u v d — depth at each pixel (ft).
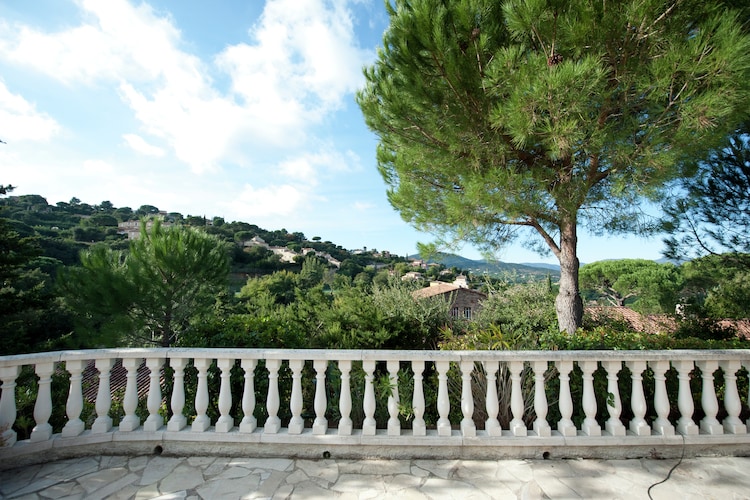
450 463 9.12
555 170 15.58
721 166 18.33
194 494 7.77
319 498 7.64
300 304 27.94
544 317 32.01
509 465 9.00
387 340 25.31
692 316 22.34
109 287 19.76
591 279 66.69
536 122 12.17
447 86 15.05
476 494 7.79
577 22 12.01
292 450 9.53
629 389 11.21
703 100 10.49
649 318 31.60
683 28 12.05
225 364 9.93
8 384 9.14
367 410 9.68
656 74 11.27
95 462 9.18
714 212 19.51
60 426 11.32
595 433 9.43
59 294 20.59
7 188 33.47
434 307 30.83
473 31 13.94
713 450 9.41
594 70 11.10
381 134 19.70
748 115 12.38
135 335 21.29
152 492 7.85
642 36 12.03
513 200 14.47
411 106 16.21
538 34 12.92
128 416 9.81
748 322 22.44
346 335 23.18
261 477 8.48
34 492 7.84
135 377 10.03
